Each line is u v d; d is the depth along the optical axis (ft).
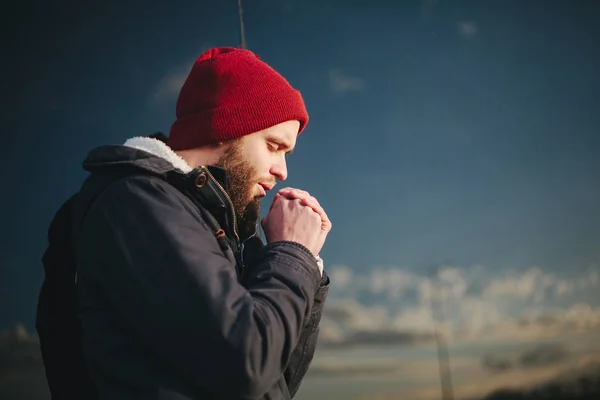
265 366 2.31
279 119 3.14
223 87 3.11
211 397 2.32
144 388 2.34
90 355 2.45
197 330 2.28
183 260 2.41
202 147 3.12
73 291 2.71
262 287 2.57
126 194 2.56
